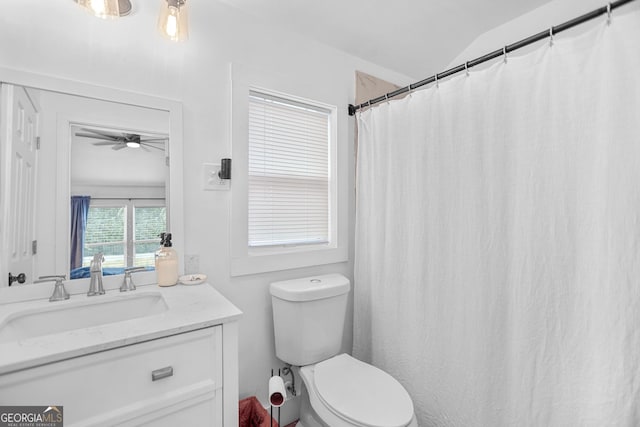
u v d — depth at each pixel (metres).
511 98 1.23
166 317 0.93
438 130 1.47
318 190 1.92
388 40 1.89
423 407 1.50
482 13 1.75
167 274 1.25
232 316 0.96
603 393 0.97
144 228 1.28
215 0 1.46
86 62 1.16
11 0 1.04
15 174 1.05
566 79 1.08
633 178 0.93
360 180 1.86
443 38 1.94
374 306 1.74
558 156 1.09
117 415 0.78
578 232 1.05
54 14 1.10
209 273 1.44
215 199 1.46
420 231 1.52
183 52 1.37
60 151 1.12
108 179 1.21
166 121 1.32
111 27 1.21
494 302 1.26
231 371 0.98
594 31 1.02
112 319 1.12
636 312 0.93
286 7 1.56
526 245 1.17
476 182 1.32
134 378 0.81
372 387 1.25
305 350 1.47
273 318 1.59
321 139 1.92
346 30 1.76
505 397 1.24
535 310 1.14
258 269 1.58
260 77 1.58
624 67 0.95
